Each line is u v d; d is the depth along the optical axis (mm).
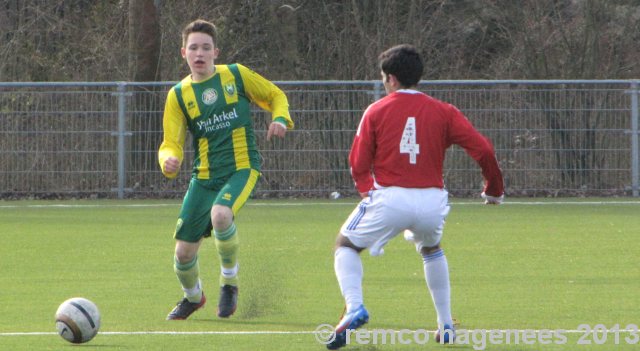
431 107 18938
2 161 54562
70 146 54719
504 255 33156
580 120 54625
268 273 28672
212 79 22859
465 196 54812
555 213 47125
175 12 67500
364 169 18922
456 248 34906
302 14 70375
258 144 54812
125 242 37000
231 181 22688
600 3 65750
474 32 74312
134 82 56562
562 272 29547
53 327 21594
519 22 69000
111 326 21828
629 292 26047
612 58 67500
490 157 18938
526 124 54625
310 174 55062
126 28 68812
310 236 38500
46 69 68188
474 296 25469
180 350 19234
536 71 67062
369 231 18750
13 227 41969
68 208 50344
